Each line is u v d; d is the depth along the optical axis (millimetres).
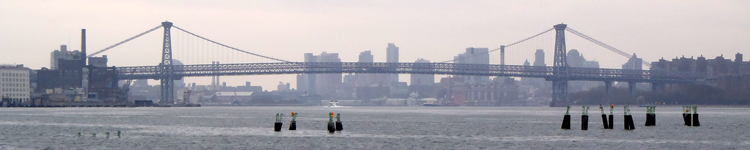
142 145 144000
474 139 160000
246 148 138875
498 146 144375
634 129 182750
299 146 142250
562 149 139000
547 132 177500
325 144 145875
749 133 174750
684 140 154375
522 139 158750
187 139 156375
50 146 141750
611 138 158125
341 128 180625
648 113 195625
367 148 140375
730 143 149375
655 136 163000
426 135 172000
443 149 139250
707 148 140625
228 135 166500
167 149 137375
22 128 194125
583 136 163625
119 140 153375
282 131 177625
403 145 146250
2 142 148750
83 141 150875
